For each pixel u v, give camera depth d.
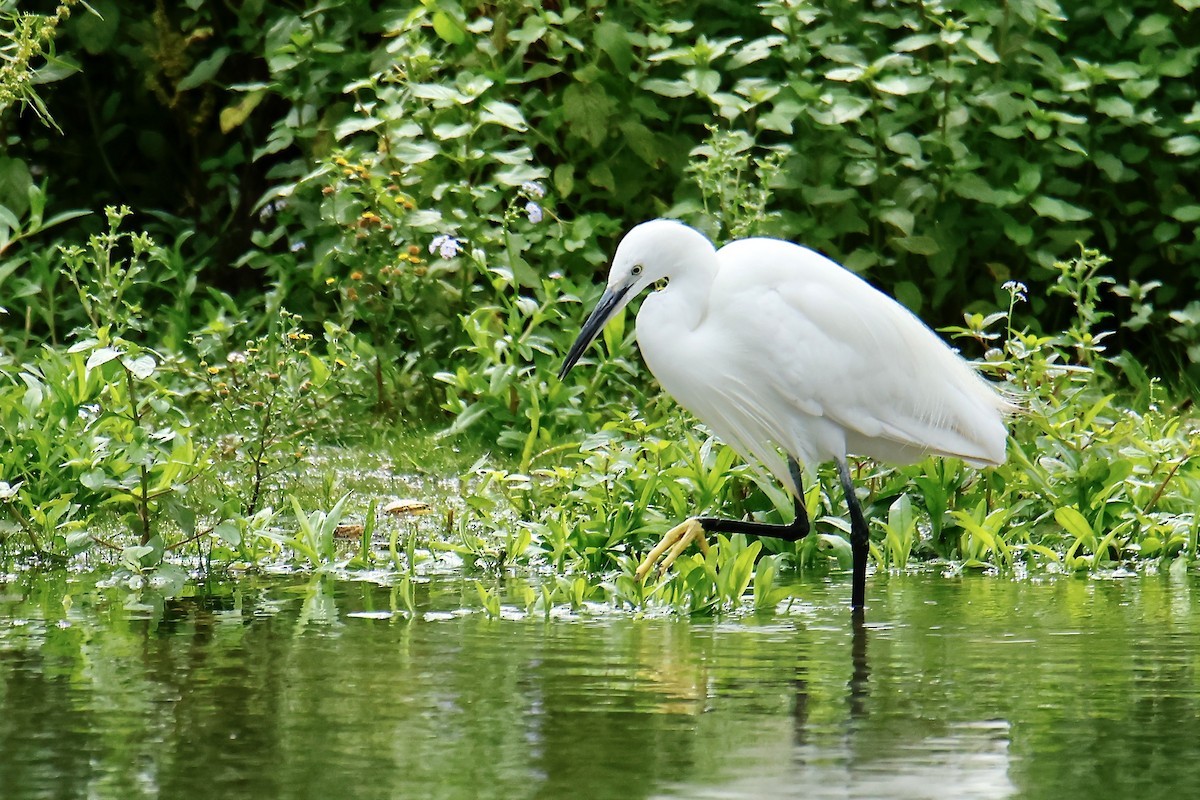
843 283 9.88
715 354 9.78
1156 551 11.20
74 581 10.00
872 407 9.87
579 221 15.16
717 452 11.87
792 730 6.59
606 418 14.16
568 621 8.94
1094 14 17.39
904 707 6.96
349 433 14.30
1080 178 17.53
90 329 12.33
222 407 12.79
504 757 6.20
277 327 15.59
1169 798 5.73
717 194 15.00
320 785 5.86
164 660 7.80
